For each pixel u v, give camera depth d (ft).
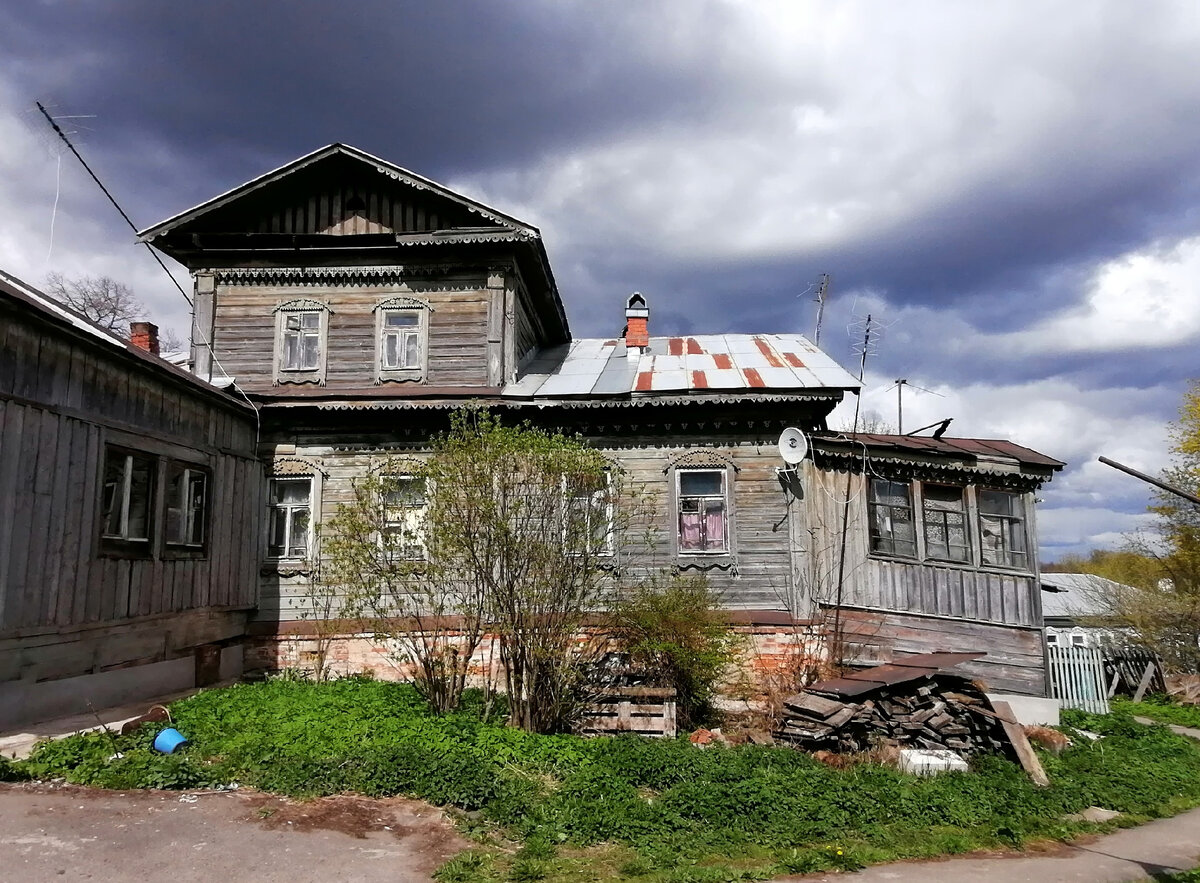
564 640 33.27
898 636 43.24
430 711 34.22
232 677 44.09
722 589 44.65
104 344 33.53
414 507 36.04
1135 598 83.46
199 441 41.75
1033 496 46.50
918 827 25.14
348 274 50.62
